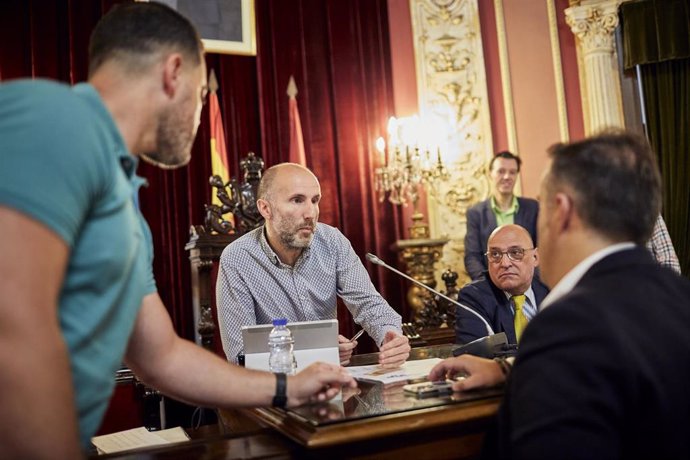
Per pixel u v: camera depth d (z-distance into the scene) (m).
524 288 2.54
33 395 0.75
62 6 4.58
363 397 1.39
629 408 0.92
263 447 1.24
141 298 1.11
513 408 0.98
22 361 0.75
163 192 4.67
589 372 0.92
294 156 4.96
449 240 4.96
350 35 5.30
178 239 4.66
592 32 5.30
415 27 5.43
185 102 1.15
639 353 0.93
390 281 5.13
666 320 0.99
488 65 5.46
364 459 1.17
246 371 1.38
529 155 5.33
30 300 0.77
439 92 5.39
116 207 0.96
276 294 2.48
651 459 0.92
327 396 1.36
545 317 1.00
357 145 5.21
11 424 0.74
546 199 1.17
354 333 4.82
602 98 5.23
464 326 2.54
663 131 5.32
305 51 5.18
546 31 5.45
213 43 4.66
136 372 1.38
